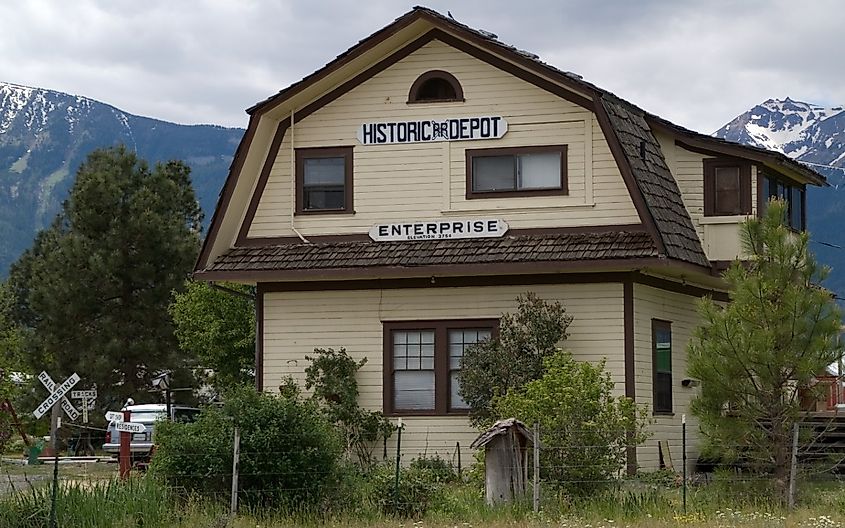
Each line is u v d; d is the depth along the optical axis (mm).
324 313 29031
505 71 28375
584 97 27828
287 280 29000
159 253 50281
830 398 28672
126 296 50062
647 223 26844
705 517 19281
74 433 47688
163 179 52844
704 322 22031
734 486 21172
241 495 20531
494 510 20172
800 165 31109
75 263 49750
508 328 27125
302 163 29391
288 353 29125
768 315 20859
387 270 27953
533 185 28141
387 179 28891
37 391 48250
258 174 29672
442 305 28328
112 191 50812
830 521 18578
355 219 28984
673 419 28859
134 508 19328
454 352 28250
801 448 21297
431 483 21516
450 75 28688
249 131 29000
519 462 21188
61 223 64750
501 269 27234
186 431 21078
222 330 42000
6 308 48750
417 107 28797
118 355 48781
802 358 20641
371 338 28719
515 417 22312
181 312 43312
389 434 28156
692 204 29688
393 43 28750
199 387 49938
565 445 21422
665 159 29953
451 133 28578
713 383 21000
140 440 34875
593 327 27312
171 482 20766
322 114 29359
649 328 28016
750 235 21609
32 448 36031
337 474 20984
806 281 21234
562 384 22188
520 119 28250
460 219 28391
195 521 19109
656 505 20375
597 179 27719
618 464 21922
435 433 28078
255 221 29578
